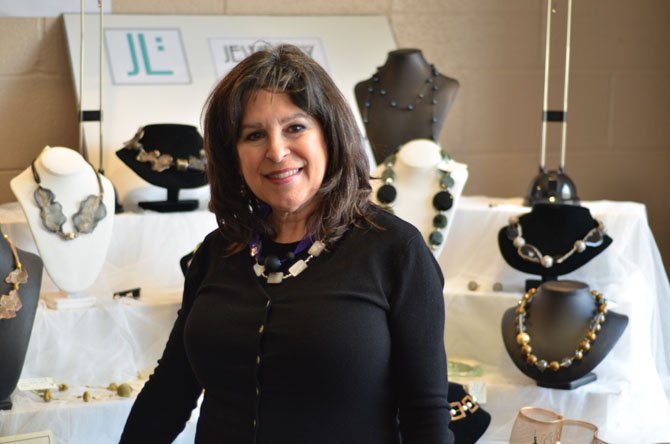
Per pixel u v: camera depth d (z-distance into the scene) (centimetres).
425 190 240
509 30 360
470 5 356
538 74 365
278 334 135
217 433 141
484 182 366
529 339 216
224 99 142
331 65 327
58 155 220
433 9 352
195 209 264
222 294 144
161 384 156
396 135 269
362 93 274
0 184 303
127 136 291
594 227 228
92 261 223
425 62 274
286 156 138
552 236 228
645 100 378
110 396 213
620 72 373
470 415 202
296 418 134
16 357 200
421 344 135
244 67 140
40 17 303
